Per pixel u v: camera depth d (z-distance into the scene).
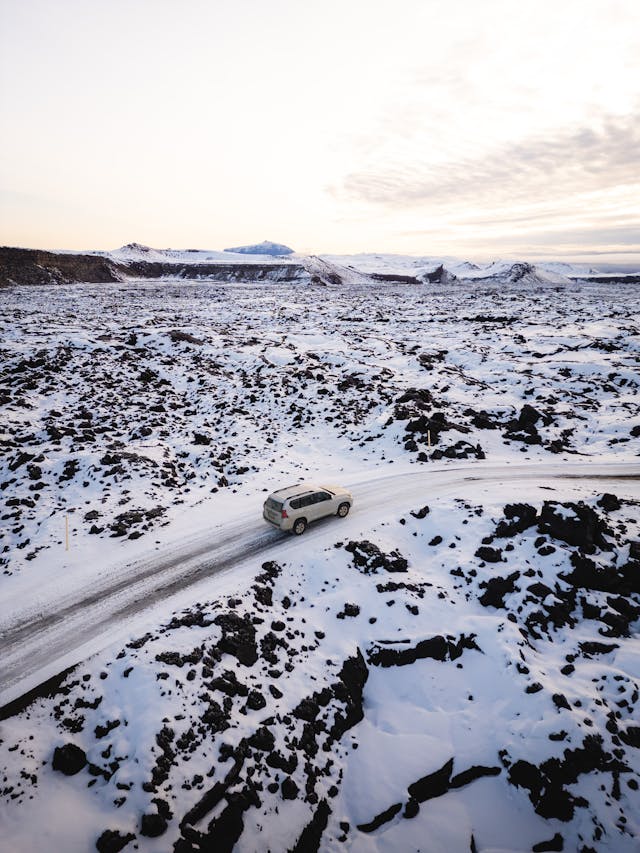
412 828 9.24
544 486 20.55
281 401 33.25
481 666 12.12
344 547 15.98
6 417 26.22
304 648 12.23
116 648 11.02
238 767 8.90
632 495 19.53
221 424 29.61
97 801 8.02
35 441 24.06
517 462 24.38
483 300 103.62
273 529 17.34
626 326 57.44
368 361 44.59
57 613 12.43
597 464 23.86
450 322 70.94
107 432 26.38
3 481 20.61
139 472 21.50
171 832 7.72
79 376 34.19
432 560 16.02
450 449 25.33
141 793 8.05
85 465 21.70
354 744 10.64
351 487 21.36
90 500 19.25
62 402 29.75
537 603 13.55
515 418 31.06
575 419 30.84
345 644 12.64
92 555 15.32
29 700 9.62
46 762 8.48
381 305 94.50
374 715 11.43
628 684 11.07
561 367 42.84
